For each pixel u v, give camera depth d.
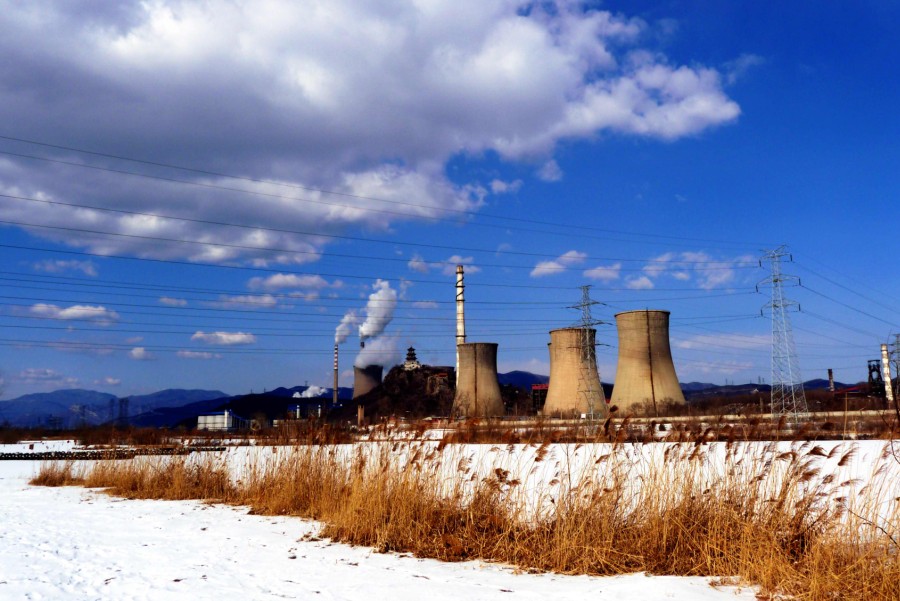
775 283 61.75
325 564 8.91
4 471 28.02
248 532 11.75
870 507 8.09
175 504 16.23
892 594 6.59
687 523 8.74
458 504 11.05
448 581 7.83
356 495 11.37
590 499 9.37
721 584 7.46
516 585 7.60
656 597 6.76
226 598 6.96
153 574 8.23
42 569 8.57
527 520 10.02
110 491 19.69
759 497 8.68
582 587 7.43
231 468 19.80
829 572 6.95
